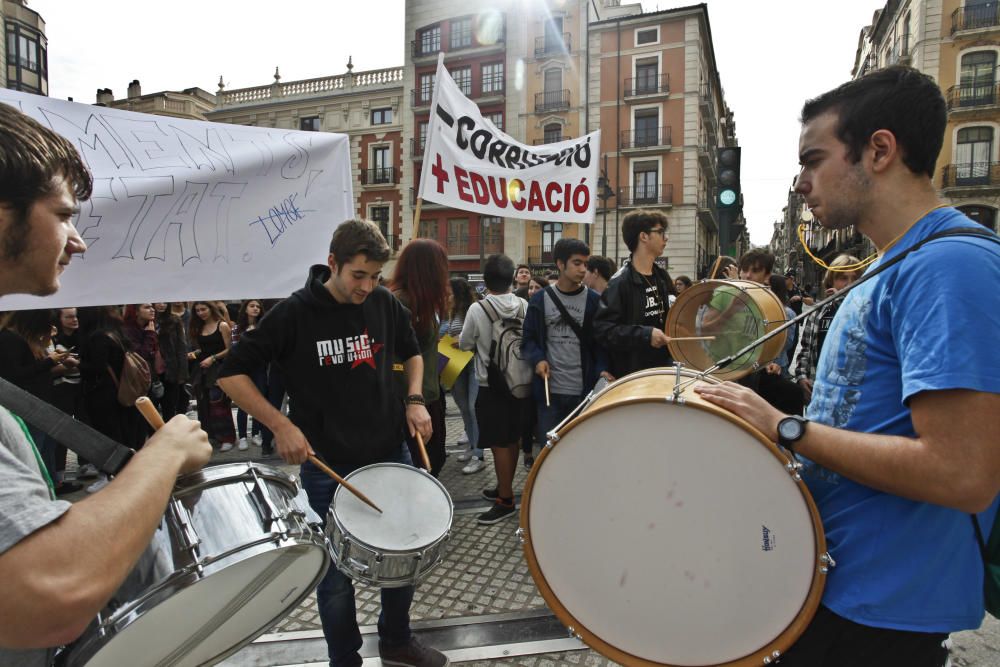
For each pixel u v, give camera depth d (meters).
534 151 4.79
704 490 1.16
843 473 1.05
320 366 2.12
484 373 3.72
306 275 3.39
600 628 1.24
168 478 0.89
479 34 29.89
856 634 1.09
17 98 2.73
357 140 32.25
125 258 2.92
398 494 1.91
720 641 1.17
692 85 26.69
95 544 0.75
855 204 1.16
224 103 34.09
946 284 0.96
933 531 1.05
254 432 6.28
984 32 22.20
